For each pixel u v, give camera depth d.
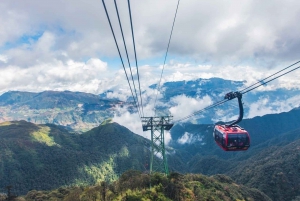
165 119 54.50
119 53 12.80
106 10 9.15
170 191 63.16
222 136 28.66
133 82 21.52
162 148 56.00
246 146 27.50
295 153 168.12
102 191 68.38
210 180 104.38
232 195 95.62
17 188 154.88
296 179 146.00
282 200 137.38
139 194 58.84
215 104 26.36
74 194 72.38
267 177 152.88
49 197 90.50
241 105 22.69
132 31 11.73
